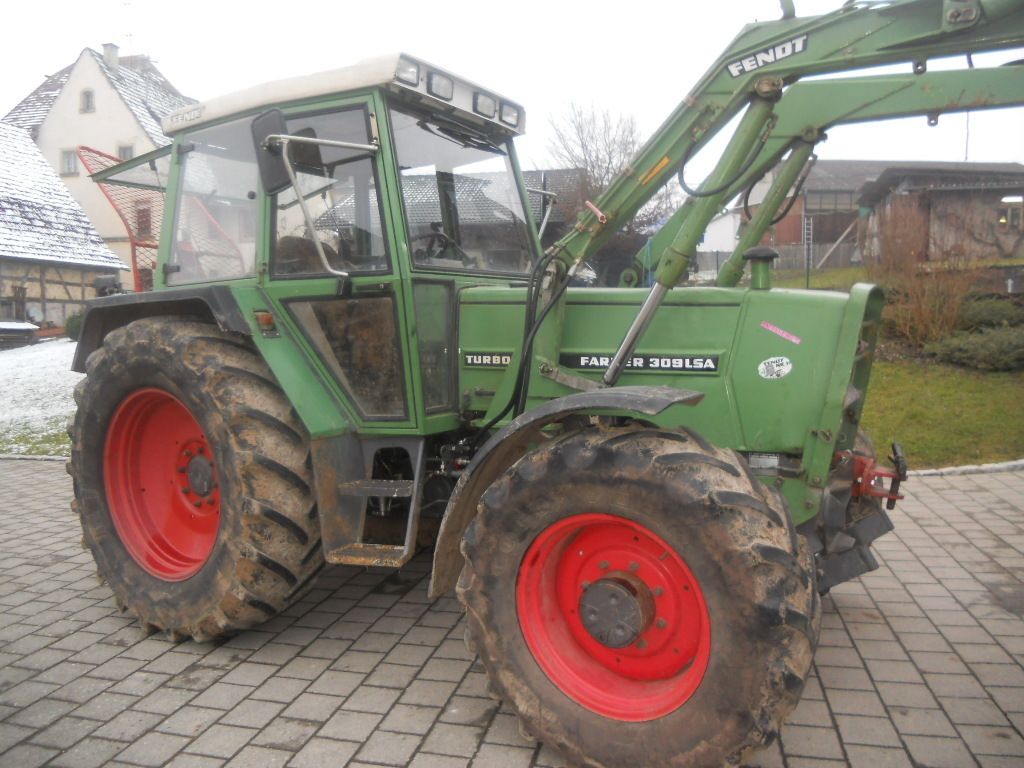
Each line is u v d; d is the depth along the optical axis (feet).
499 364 11.03
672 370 10.05
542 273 10.30
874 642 10.96
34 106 95.55
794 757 8.21
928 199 37.58
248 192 11.78
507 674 8.46
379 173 10.56
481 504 8.51
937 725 8.77
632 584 8.13
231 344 11.27
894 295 31.71
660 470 7.63
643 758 7.64
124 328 11.96
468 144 12.27
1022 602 12.25
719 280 11.69
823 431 9.29
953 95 9.43
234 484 10.41
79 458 12.49
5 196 72.79
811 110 10.32
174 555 12.23
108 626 12.26
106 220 90.02
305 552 10.82
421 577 14.02
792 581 7.25
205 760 8.52
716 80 9.80
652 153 10.16
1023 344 27.40
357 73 10.48
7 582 14.43
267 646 11.32
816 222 84.74
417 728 9.04
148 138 88.74
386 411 10.97
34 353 54.90
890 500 10.90
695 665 7.70
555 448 8.20
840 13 9.11
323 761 8.44
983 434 22.90
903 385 27.37
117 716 9.47
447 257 11.51
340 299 11.00
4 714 9.56
